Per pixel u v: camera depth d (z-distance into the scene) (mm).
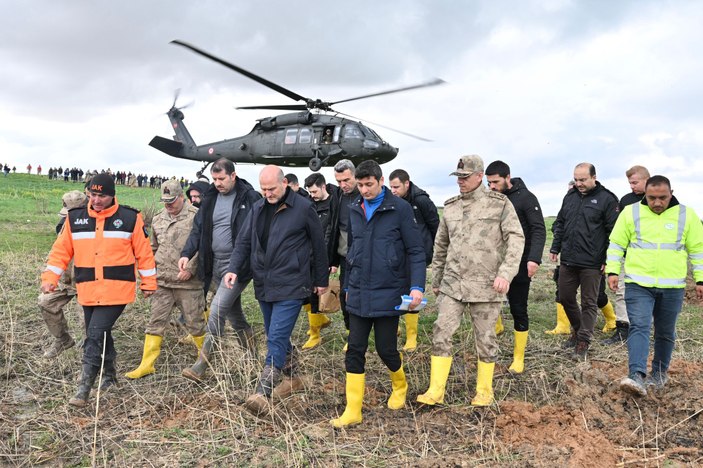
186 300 4996
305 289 4125
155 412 4023
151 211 14164
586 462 3178
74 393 4391
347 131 14594
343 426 3789
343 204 5602
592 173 5445
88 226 4195
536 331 6441
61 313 5109
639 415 3883
